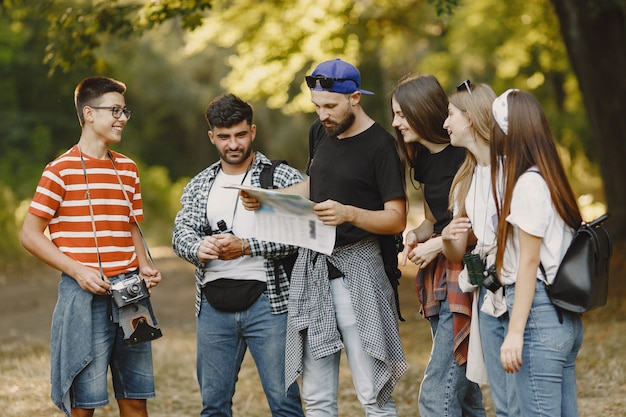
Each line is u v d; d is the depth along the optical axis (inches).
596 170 808.9
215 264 181.8
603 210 713.0
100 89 177.6
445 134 171.0
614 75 514.3
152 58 1266.0
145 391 182.9
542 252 145.2
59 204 175.6
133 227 187.8
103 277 175.6
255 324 180.9
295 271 176.2
